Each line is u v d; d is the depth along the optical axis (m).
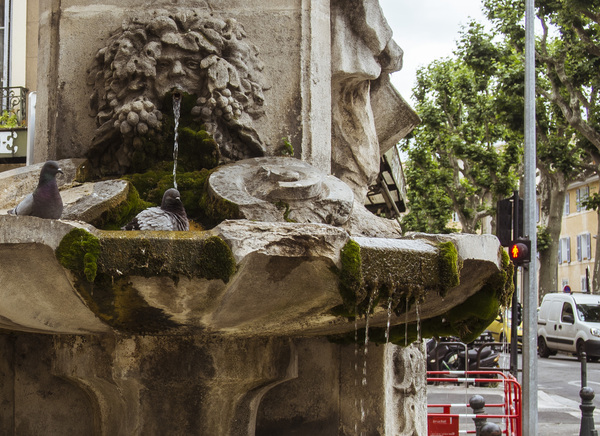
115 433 4.62
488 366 15.84
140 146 5.10
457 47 31.97
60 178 5.06
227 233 3.59
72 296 3.75
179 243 3.55
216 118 5.16
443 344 15.85
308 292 3.86
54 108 5.44
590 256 53.78
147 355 4.32
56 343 4.65
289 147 5.29
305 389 5.03
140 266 3.52
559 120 31.17
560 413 13.07
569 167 31.47
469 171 38.53
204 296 3.74
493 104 30.44
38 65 5.63
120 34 5.27
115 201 4.59
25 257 3.48
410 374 5.70
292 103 5.34
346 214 4.66
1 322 3.96
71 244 3.49
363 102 5.97
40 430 4.73
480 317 4.46
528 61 14.07
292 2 5.42
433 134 37.78
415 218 44.53
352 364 5.14
